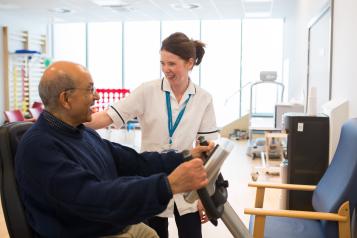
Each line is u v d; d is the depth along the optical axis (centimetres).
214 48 938
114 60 996
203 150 128
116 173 162
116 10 782
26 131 138
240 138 815
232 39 930
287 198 280
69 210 120
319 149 277
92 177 122
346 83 279
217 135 211
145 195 113
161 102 199
